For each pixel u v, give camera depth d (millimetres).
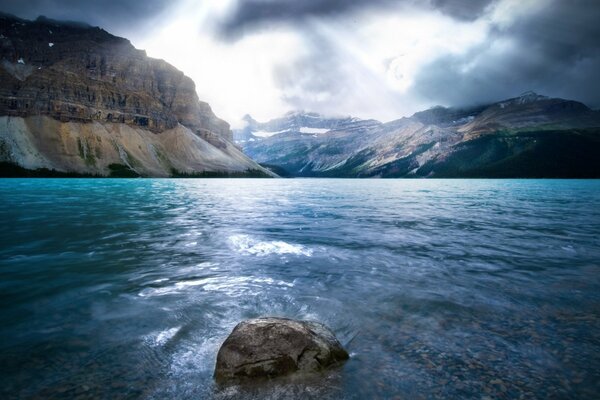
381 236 20719
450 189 99500
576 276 12062
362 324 8109
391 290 10609
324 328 7242
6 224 24469
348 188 108938
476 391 5379
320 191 86875
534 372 5918
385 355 6617
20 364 6227
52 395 5309
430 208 40031
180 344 7129
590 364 6152
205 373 6039
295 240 19344
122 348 6895
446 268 13281
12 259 14547
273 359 6027
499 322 8102
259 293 10359
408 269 13180
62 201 45062
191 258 14945
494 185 136750
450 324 8016
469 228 23969
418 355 6582
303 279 11836
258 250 16656
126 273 12516
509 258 14984
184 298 9914
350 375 5922
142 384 5645
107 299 9797
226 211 36000
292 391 5473
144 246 17531
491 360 6336
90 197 53656
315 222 27266
